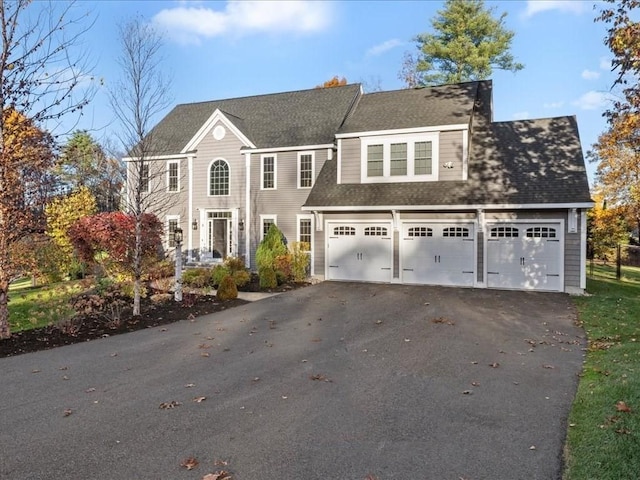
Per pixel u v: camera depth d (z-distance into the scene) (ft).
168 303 42.34
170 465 13.03
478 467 12.79
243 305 42.16
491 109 65.10
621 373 19.90
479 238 50.98
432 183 55.52
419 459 13.29
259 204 72.33
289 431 15.29
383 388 19.71
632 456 12.42
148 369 22.85
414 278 54.49
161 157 76.23
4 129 28.27
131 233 42.78
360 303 42.24
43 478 12.36
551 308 39.04
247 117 80.64
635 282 63.62
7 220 28.76
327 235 58.90
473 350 26.11
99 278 46.29
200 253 75.36
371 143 59.11
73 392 19.45
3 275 29.07
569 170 49.73
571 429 15.15
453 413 16.80
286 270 57.21
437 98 62.80
